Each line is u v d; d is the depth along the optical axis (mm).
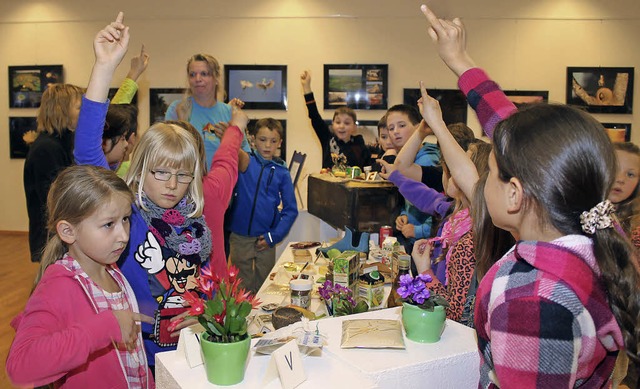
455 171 1292
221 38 6156
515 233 806
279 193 3031
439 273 1549
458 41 1190
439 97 5996
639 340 716
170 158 1369
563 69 5953
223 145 1950
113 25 1375
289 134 6164
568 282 685
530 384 673
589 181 693
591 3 5887
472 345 1037
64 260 1188
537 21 5926
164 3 6160
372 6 6016
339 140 3926
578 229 722
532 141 716
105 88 1386
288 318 1517
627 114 5914
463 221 1413
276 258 3121
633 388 1295
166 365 946
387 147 3295
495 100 1096
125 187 1196
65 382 1183
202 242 1458
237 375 879
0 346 3020
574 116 728
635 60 5910
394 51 6023
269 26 6109
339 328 1104
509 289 717
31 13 6359
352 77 6039
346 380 896
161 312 1381
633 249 751
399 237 2477
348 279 1682
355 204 2180
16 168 6578
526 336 674
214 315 893
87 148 1392
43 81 6402
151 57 6191
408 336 1062
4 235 6648
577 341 671
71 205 1126
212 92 3160
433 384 983
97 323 1053
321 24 6062
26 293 4180
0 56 6461
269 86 6129
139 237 1382
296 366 879
